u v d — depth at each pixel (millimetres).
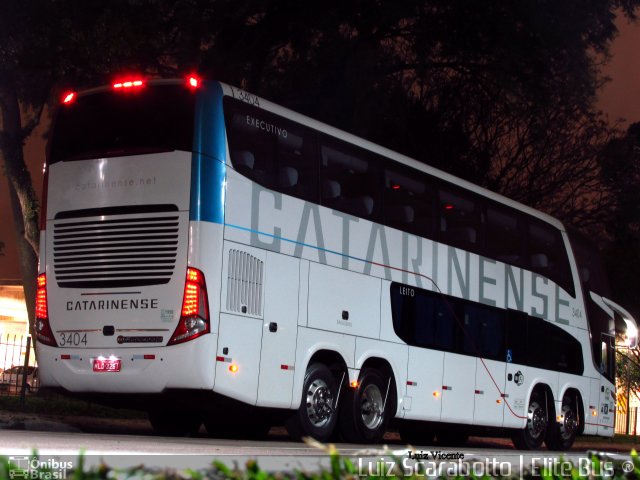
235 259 12570
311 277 13820
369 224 15148
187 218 12414
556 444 19797
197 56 23891
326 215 14273
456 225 17312
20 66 23453
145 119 13008
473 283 17516
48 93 25781
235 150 12836
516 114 29031
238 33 24719
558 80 28125
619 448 26484
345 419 14586
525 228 19391
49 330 13117
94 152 13219
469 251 17531
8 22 22438
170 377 12203
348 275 14562
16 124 25625
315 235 14000
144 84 13148
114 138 13133
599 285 21906
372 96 26344
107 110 13320
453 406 16688
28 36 22703
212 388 12188
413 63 26953
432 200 16750
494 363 17797
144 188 12734
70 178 13328
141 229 12656
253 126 13227
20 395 19078
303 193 13898
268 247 13141
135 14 22578
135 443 10398
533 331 19094
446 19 26312
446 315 16703
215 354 12195
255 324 12805
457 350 16875
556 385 19688
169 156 12680
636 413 37719
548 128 29500
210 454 9219
